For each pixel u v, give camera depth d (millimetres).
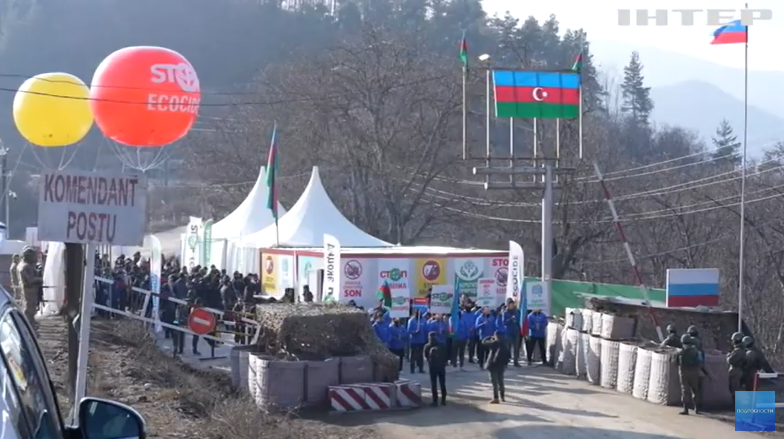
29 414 3184
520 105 28609
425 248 35375
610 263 52375
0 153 42250
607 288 28672
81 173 9547
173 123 16344
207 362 24156
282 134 56531
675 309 23656
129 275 30109
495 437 16734
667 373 20156
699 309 23516
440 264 30594
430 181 52781
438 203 54000
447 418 18453
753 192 42562
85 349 10047
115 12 87438
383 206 55562
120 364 20031
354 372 19375
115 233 9656
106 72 16062
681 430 17609
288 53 84188
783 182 46031
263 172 41031
